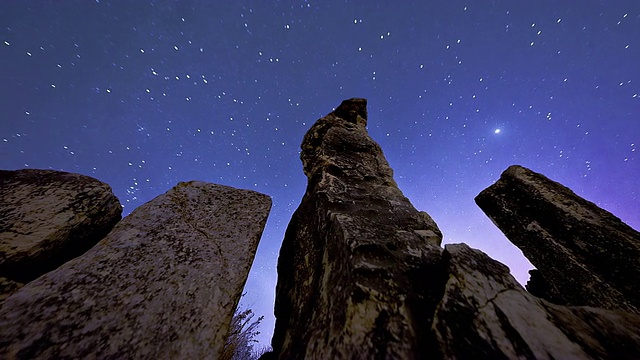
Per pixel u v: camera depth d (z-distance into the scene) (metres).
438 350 0.96
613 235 1.99
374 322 1.12
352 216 2.00
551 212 2.37
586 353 0.89
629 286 1.77
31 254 1.45
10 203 1.62
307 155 3.44
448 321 1.03
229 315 1.42
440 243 1.87
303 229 2.34
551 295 2.40
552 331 0.96
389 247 1.59
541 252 2.28
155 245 1.63
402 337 1.05
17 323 1.06
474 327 0.99
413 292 1.28
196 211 2.01
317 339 1.18
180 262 1.58
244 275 1.68
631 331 0.97
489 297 1.09
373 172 2.91
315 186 2.69
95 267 1.38
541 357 0.87
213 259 1.68
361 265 1.40
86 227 1.78
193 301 1.39
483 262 1.29
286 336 1.54
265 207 2.30
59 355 1.01
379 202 2.32
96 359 1.03
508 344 0.92
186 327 1.26
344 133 3.42
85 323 1.13
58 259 1.62
